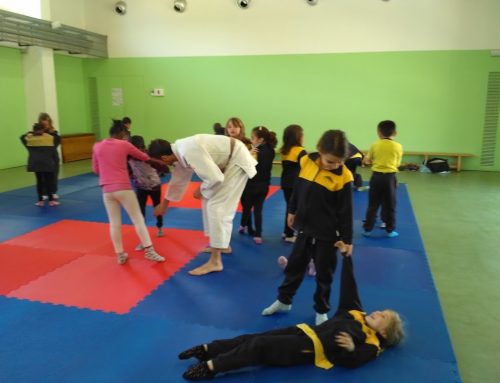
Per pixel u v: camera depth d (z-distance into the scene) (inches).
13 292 133.4
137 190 180.4
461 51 367.2
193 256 165.9
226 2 409.7
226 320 117.2
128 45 443.5
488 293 137.6
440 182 330.0
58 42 381.1
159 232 189.8
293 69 405.7
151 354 101.3
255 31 408.2
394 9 374.0
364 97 394.6
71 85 447.5
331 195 105.5
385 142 181.8
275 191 292.4
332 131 102.1
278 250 173.6
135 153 149.4
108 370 95.3
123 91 455.2
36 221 213.6
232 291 135.3
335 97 401.1
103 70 455.8
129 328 112.6
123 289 135.9
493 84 366.9
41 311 121.3
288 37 401.1
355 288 106.5
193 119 442.3
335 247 108.3
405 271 152.3
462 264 162.6
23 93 384.2
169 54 434.3
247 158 143.5
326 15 388.5
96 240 184.1
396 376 93.3
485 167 384.2
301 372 94.7
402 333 102.7
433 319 117.6
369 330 99.6
